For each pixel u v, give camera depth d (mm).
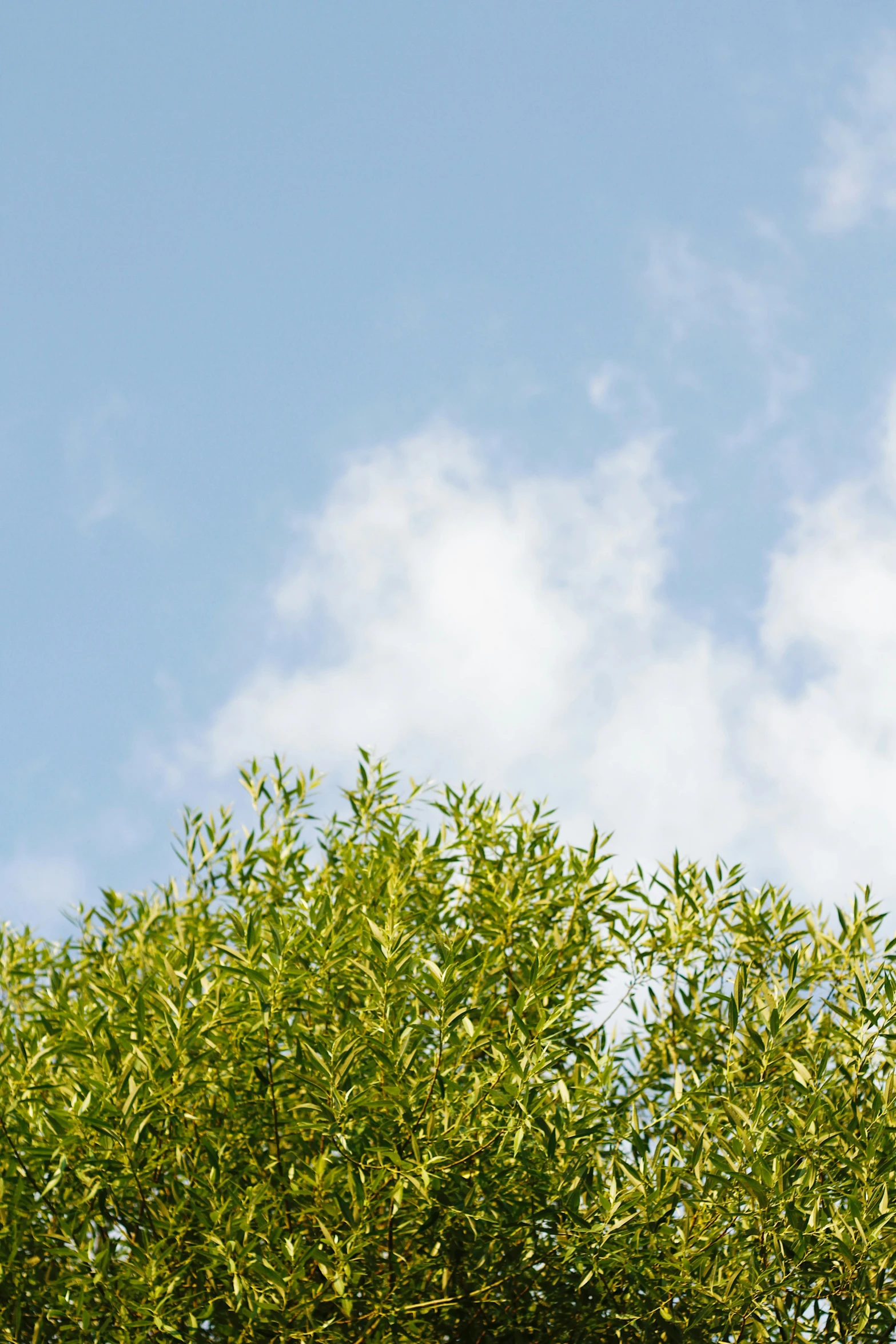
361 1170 4633
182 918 6938
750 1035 5043
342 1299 4602
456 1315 5215
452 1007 4758
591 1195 4977
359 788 7648
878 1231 4418
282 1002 5102
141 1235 5047
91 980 6191
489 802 7422
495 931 6398
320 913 5461
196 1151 5102
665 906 6633
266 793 7309
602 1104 5324
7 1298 4977
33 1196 4832
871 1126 4641
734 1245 4746
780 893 6766
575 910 6637
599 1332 5129
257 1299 4574
